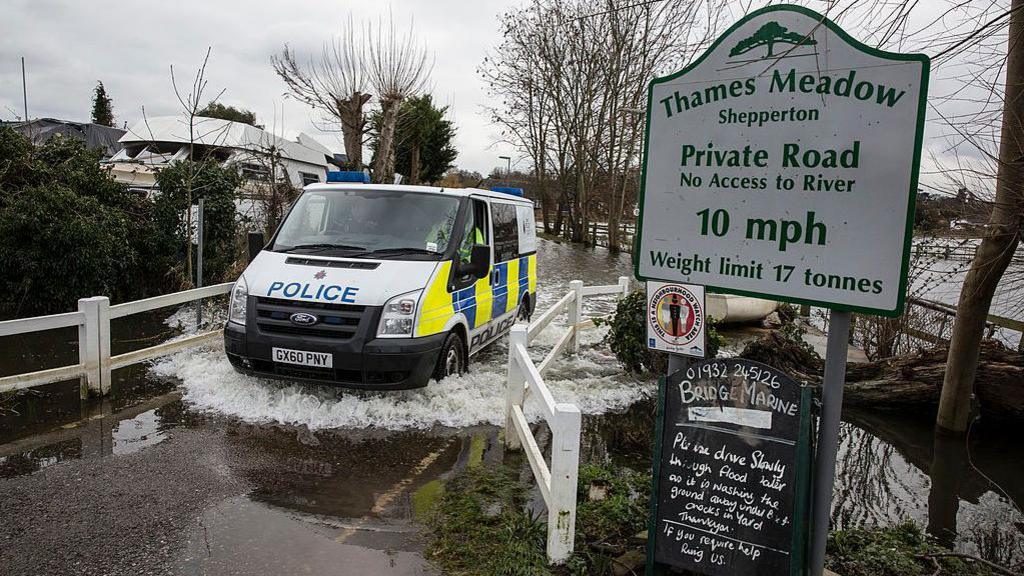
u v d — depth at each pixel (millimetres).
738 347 9867
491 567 3455
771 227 3084
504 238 8164
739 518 3082
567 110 32406
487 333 7613
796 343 8250
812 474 3068
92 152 11469
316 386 6156
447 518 3998
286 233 6836
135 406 5914
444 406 5879
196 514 3943
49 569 3318
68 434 5215
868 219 2865
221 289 7742
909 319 8719
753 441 3066
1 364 7441
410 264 6184
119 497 4137
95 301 5918
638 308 7426
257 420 5605
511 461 5000
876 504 5039
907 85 2742
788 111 3002
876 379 7266
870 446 6281
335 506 4133
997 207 5148
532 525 3824
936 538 4480
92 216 9891
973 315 6105
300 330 5738
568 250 29969
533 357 8492
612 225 29562
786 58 2984
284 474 4578
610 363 8320
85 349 5906
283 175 16328
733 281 3199
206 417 5664
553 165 37500
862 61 2822
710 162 3221
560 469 3395
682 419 3211
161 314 10422
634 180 33438
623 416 6469
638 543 3691
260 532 3756
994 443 6395
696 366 3191
